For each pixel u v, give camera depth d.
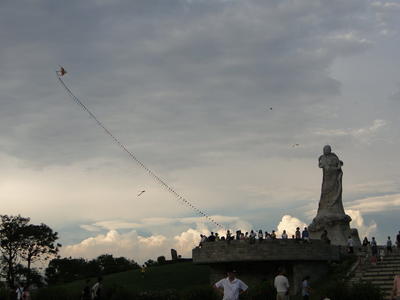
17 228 106.56
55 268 114.38
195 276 78.06
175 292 61.78
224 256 65.12
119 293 60.09
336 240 78.94
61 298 62.22
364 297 47.72
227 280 28.72
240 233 70.00
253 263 65.94
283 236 68.31
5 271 107.00
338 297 48.41
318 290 56.34
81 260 116.62
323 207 82.06
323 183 82.81
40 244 108.06
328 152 83.62
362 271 60.91
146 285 74.50
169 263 97.69
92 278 85.62
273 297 53.72
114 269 101.06
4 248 106.50
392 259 63.53
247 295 53.97
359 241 80.56
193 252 68.31
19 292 58.31
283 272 35.91
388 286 54.53
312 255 64.50
